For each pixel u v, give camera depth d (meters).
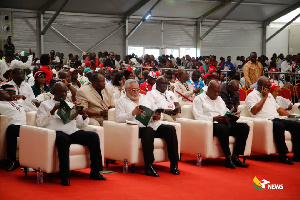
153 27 21.45
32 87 7.42
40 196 4.54
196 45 22.31
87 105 6.52
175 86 8.69
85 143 5.32
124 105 5.95
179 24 21.89
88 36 19.97
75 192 4.73
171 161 5.88
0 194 4.61
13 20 18.30
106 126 6.10
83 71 12.24
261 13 22.41
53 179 5.35
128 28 20.67
